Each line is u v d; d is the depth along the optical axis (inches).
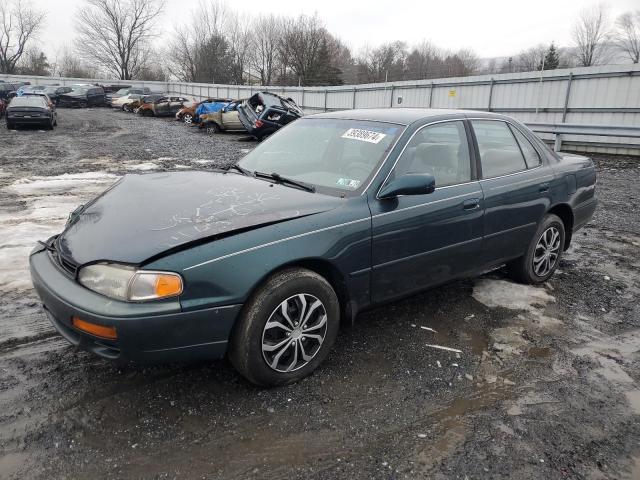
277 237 106.3
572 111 620.7
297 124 165.5
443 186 140.1
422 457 93.4
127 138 713.6
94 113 1331.2
